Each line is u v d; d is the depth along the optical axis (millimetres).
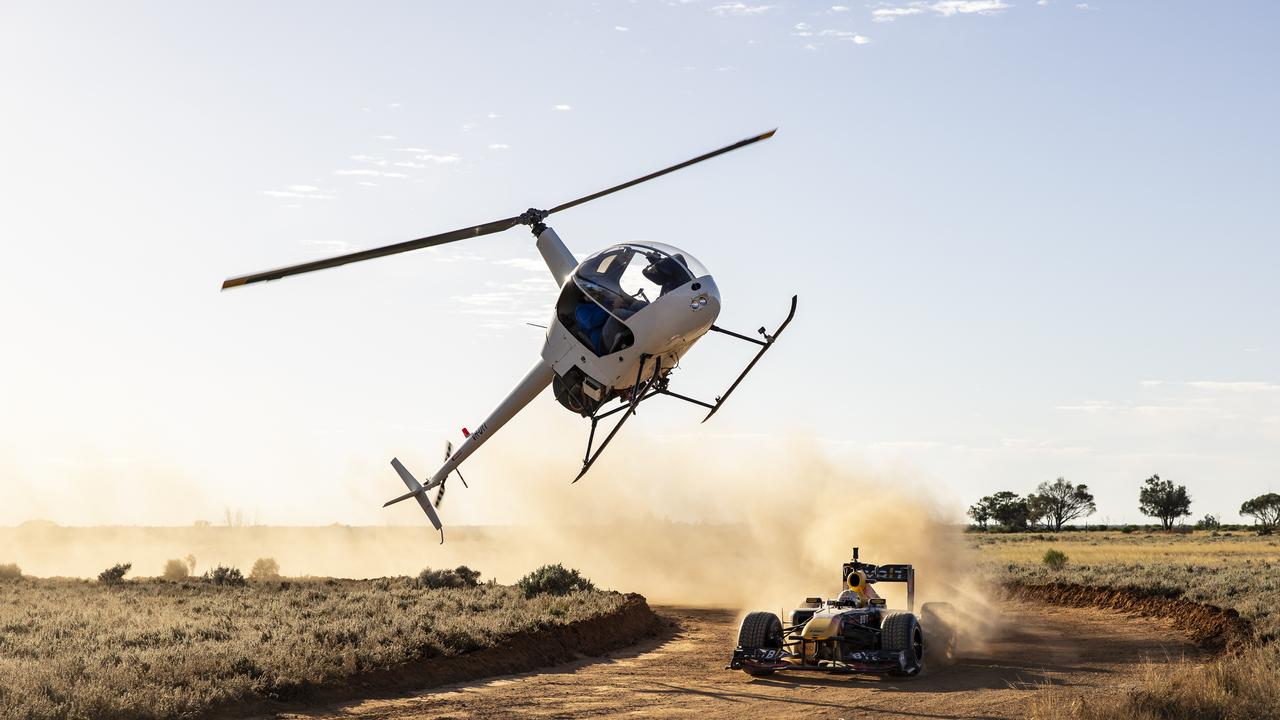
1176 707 12805
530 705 15438
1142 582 34344
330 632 19828
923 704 14930
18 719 12289
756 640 18312
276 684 15234
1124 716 12273
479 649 19891
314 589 36750
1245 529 144625
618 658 21984
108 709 13062
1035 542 97375
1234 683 14023
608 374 18531
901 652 17422
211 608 28406
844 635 17844
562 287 19016
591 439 19125
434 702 15719
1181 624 26922
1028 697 15375
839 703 15156
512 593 33000
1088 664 19516
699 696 16188
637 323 18219
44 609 28000
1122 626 27297
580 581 35000
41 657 17094
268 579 45719
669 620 31891
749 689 16891
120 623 24109
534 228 19953
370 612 25953
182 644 18922
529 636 21453
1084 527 155500
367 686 16391
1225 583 33375
